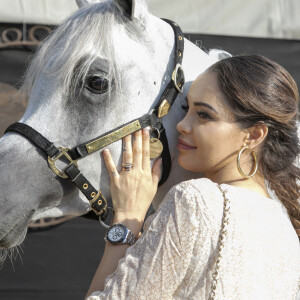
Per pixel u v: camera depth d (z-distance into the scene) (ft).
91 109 4.35
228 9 9.77
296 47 10.22
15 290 9.80
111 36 4.38
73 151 4.34
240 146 4.13
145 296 3.61
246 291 3.60
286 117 4.08
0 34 9.36
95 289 4.11
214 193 3.78
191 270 3.63
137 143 4.51
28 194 4.27
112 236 4.24
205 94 4.15
